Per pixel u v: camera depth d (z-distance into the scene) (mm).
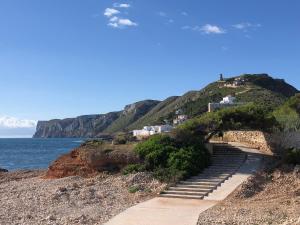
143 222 18812
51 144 188375
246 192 25312
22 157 100625
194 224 18391
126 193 26672
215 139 44562
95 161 32531
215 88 139125
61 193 26703
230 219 19156
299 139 33562
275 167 29531
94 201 24859
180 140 32875
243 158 32656
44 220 20219
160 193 25984
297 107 45969
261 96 109062
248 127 35000
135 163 31688
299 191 24984
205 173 29594
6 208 23547
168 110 171000
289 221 18156
